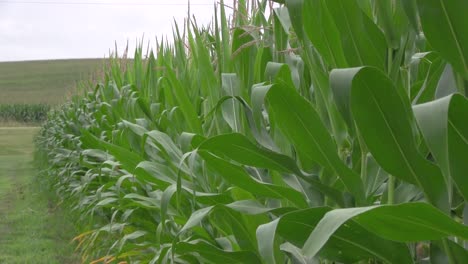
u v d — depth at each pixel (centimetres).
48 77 6750
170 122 423
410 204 138
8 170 2088
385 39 193
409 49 208
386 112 164
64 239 841
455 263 165
